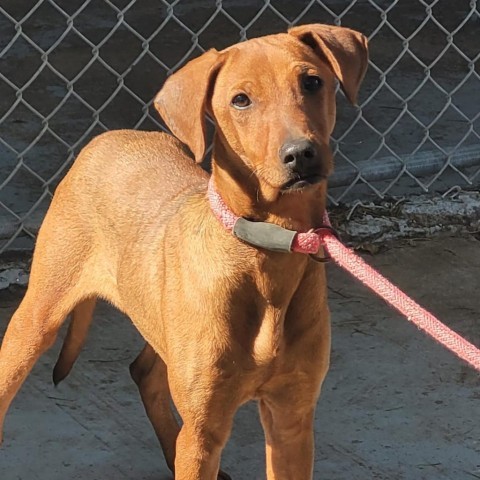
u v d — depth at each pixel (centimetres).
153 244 518
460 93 1109
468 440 594
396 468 571
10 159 923
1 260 757
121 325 705
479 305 739
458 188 874
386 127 1013
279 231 446
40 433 598
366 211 840
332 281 762
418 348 682
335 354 675
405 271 784
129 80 1134
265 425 509
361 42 476
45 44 1241
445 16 1371
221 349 465
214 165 464
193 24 1327
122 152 572
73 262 562
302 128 427
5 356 571
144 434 603
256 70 444
